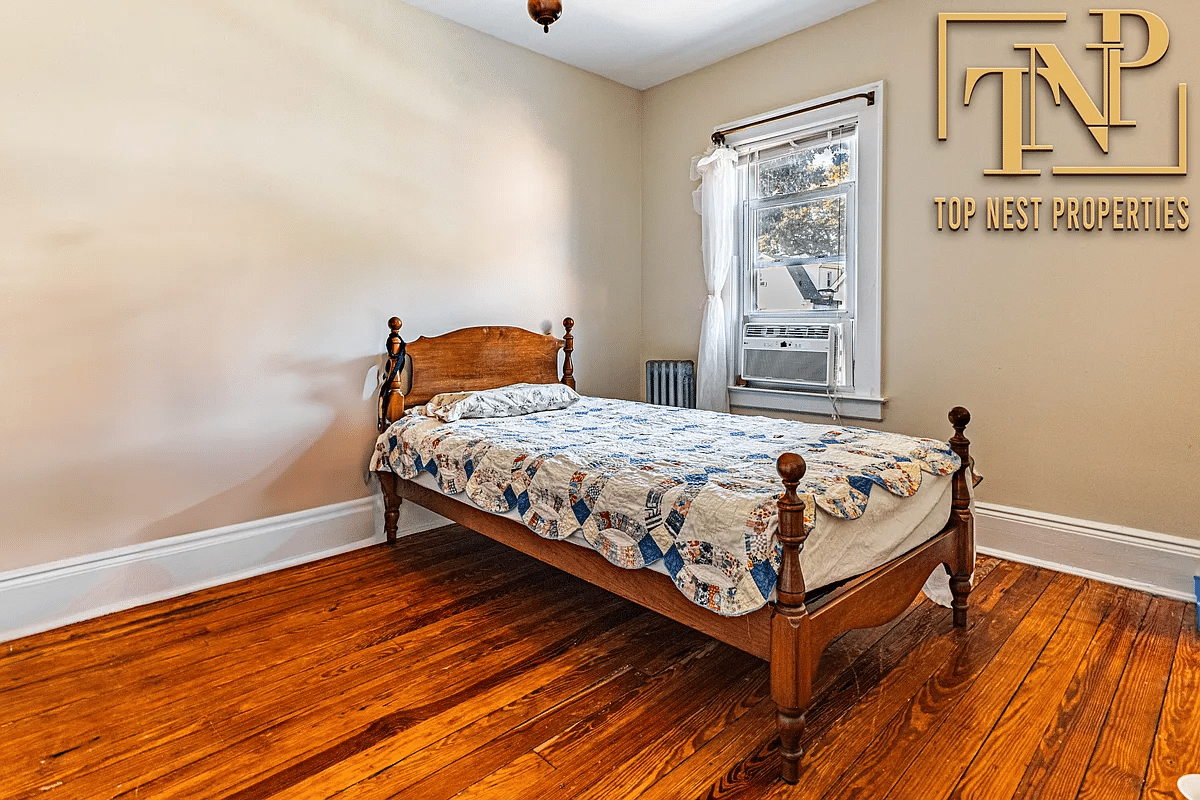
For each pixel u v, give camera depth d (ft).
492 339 12.12
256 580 9.52
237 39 9.23
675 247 14.33
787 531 5.18
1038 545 9.59
